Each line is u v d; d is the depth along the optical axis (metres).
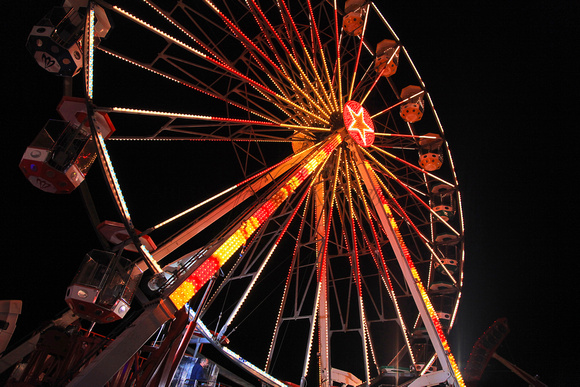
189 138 15.48
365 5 23.28
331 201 20.33
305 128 18.11
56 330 11.27
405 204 25.42
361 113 20.17
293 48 20.41
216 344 17.31
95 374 9.03
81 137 11.92
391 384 19.34
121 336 9.76
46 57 12.54
